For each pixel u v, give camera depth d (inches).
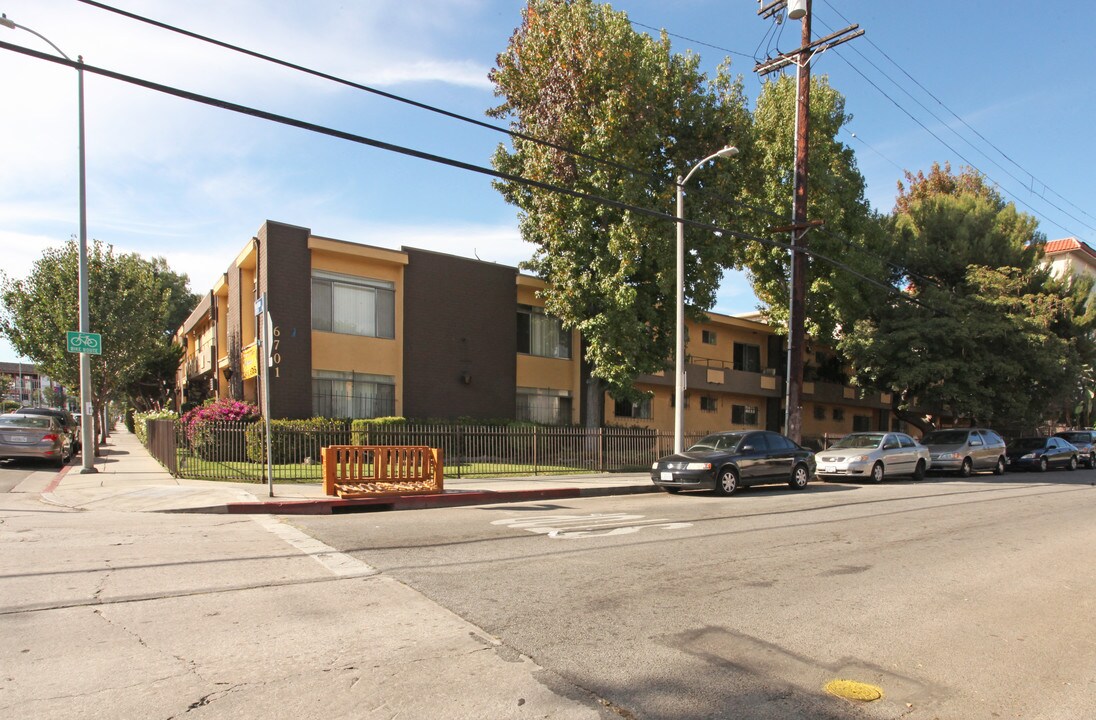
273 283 715.4
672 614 223.9
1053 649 201.5
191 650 182.1
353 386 775.1
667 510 470.3
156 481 556.1
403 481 499.2
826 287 1012.5
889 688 170.1
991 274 1059.9
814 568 294.7
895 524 424.2
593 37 722.2
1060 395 1101.1
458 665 176.2
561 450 742.5
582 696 159.8
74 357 956.6
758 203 959.6
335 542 328.5
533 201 817.5
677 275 692.1
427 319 829.8
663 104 786.2
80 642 186.2
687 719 149.6
